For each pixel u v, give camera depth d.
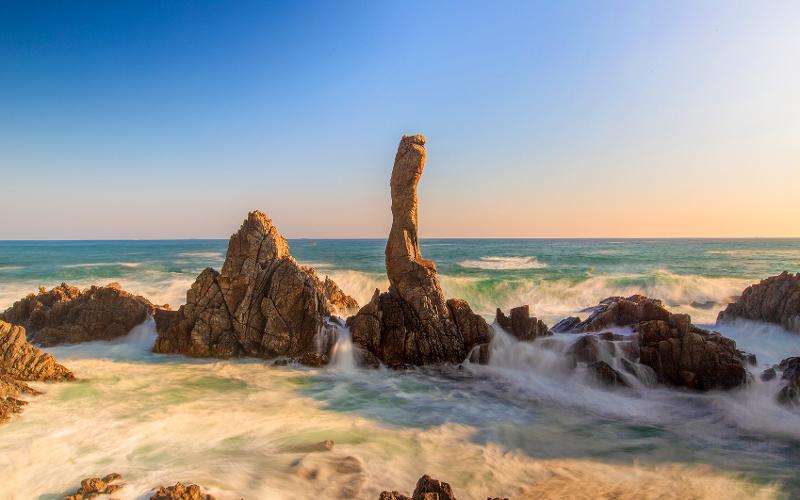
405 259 22.31
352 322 22.23
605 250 128.75
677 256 93.50
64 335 23.30
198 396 16.36
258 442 12.59
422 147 22.58
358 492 10.09
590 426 14.28
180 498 9.08
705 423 14.52
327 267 69.69
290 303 21.80
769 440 13.23
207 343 21.59
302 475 10.76
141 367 19.73
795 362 17.25
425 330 21.08
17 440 12.17
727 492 10.36
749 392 16.62
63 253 131.88
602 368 18.11
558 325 24.80
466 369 20.27
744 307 26.59
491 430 13.86
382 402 16.28
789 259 82.94
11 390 15.18
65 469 10.79
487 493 10.23
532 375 19.47
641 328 19.23
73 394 15.96
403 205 22.61
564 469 11.42
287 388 17.61
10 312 25.38
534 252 118.31
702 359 17.44
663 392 17.27
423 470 11.23
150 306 25.59
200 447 12.16
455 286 41.03
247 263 22.66
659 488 10.51
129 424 13.56
